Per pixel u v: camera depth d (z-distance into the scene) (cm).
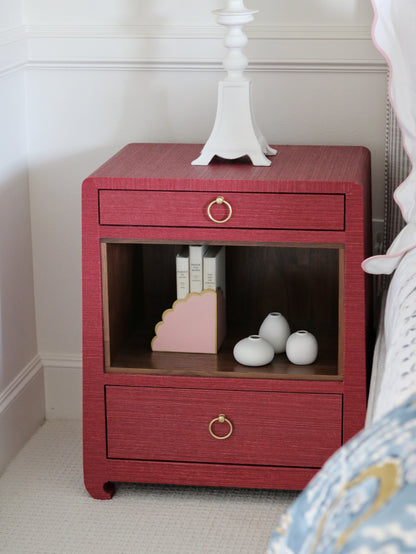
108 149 215
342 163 180
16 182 209
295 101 205
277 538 99
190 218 169
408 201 170
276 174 170
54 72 210
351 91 202
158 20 204
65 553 168
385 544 72
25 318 218
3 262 203
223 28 202
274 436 178
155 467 183
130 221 171
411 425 92
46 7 207
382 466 86
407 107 171
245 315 214
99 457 184
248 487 181
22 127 212
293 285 210
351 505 83
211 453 181
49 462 206
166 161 185
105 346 179
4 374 204
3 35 194
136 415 181
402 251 165
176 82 208
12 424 208
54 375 229
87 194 171
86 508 184
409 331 130
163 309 216
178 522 179
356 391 172
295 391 174
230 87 177
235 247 209
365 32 197
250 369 178
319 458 177
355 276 167
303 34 199
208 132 211
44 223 221
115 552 168
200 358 185
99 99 211
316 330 204
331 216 165
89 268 175
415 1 167
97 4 205
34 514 182
